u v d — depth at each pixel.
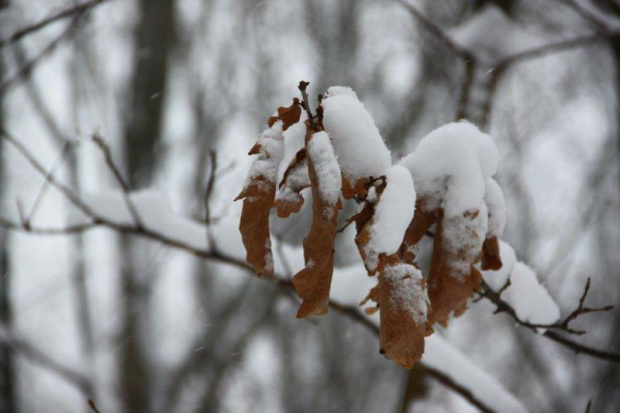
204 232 3.13
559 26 6.04
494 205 1.64
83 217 3.22
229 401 11.57
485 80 4.82
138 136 8.40
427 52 9.53
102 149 2.96
